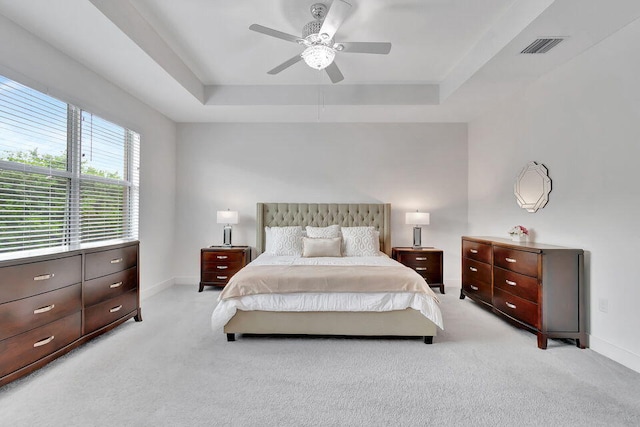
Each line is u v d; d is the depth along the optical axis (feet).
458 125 15.83
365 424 5.41
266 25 8.89
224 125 15.89
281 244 13.65
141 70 9.85
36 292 6.86
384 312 8.92
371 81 12.85
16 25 7.37
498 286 10.59
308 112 14.17
